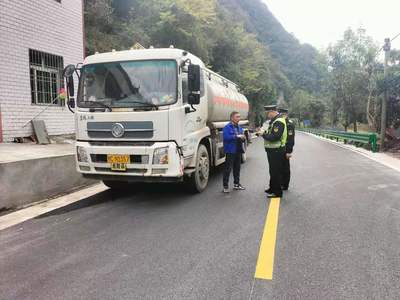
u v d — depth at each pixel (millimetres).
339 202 6930
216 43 35500
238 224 5535
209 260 4199
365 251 4441
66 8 12938
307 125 67125
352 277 3754
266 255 4316
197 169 7645
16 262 4270
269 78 55312
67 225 5664
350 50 34906
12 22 10539
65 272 3965
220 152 9617
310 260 4172
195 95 6906
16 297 3445
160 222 5707
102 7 21141
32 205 6926
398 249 4512
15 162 6699
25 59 11047
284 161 7945
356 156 15656
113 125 6742
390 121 21016
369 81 29438
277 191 7328
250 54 44031
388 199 7195
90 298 3396
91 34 19984
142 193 7855
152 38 24641
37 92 11672
